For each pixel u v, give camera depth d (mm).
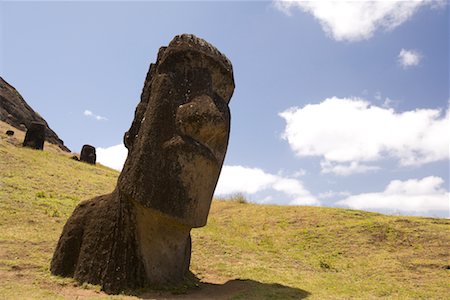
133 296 7398
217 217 16578
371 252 11969
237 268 10258
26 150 23344
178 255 8445
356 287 8969
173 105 7941
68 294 7156
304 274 10180
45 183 17109
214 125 7938
